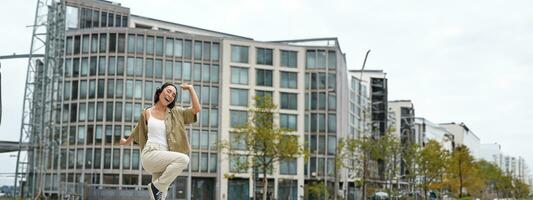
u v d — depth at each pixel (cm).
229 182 9181
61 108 8906
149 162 769
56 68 8394
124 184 8712
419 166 8181
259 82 9612
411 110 15350
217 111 9356
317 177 9512
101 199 7456
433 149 8275
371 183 9306
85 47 9012
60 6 8469
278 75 9706
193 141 9169
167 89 793
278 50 9769
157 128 781
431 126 17725
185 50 9300
